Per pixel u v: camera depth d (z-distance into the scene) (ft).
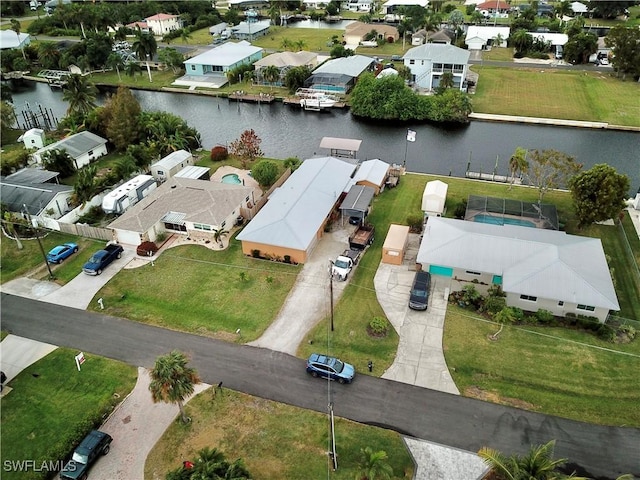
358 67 381.60
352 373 128.06
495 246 162.50
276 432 115.85
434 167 257.34
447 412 119.96
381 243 185.47
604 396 122.62
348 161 236.22
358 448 111.75
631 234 187.32
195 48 489.67
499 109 327.67
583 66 407.23
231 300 158.30
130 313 154.51
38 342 144.25
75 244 186.09
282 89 380.37
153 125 261.44
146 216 188.55
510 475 89.04
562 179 202.90
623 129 294.87
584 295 143.54
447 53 355.36
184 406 123.03
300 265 173.27
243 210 200.64
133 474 107.65
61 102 372.58
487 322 146.51
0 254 183.01
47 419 120.88
